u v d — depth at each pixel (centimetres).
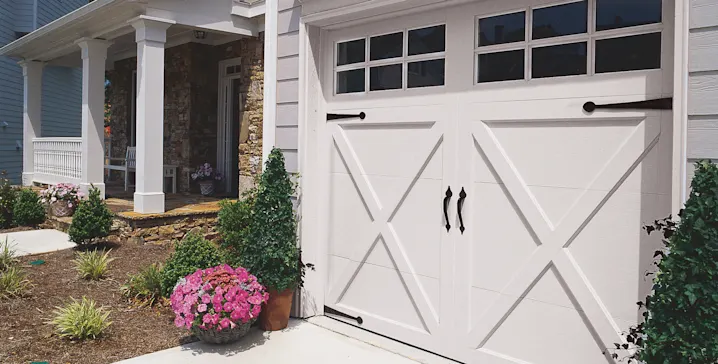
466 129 360
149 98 750
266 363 362
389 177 406
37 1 1405
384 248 411
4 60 1330
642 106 286
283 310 425
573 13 313
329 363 363
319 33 446
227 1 839
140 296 510
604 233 301
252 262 421
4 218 902
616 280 296
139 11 750
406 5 376
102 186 907
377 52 417
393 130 404
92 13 794
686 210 236
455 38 366
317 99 448
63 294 527
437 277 377
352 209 432
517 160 336
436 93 376
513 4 337
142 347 398
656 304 243
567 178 315
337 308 445
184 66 1039
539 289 326
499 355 344
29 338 412
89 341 408
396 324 401
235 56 1015
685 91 256
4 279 516
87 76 888
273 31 464
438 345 375
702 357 226
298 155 443
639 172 289
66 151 1014
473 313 357
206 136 1055
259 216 422
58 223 862
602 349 300
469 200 358
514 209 337
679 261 233
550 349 321
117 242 737
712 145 249
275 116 465
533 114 327
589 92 306
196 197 959
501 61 346
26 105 1171
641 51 288
